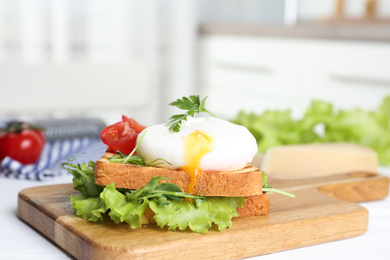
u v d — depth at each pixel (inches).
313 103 33.4
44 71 48.5
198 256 21.0
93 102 50.5
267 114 33.2
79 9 65.8
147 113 72.2
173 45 72.4
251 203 22.8
